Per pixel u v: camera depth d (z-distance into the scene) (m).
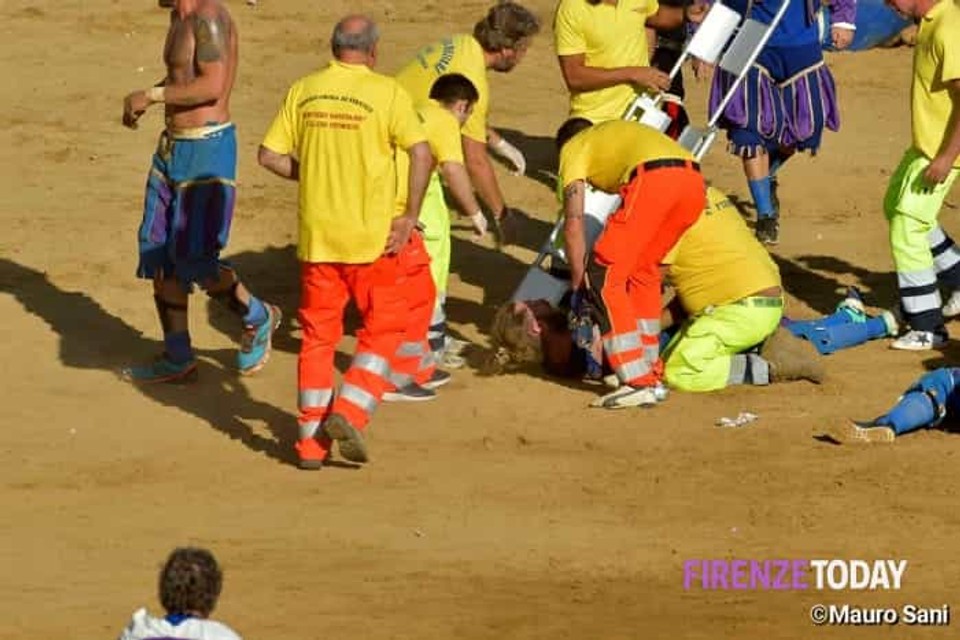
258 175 67.06
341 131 40.53
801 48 58.72
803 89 58.91
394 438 44.09
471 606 33.88
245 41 85.19
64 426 44.97
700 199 45.66
